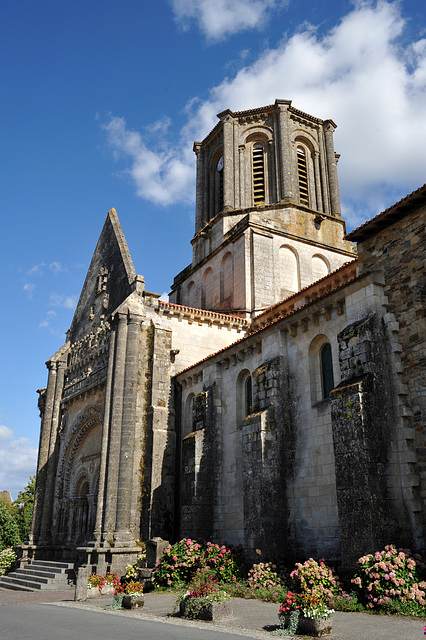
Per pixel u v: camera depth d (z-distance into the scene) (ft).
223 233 124.16
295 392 66.28
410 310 53.36
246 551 62.13
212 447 79.05
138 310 91.61
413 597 40.91
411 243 55.06
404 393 51.65
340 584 46.57
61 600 63.31
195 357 97.60
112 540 77.05
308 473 61.52
